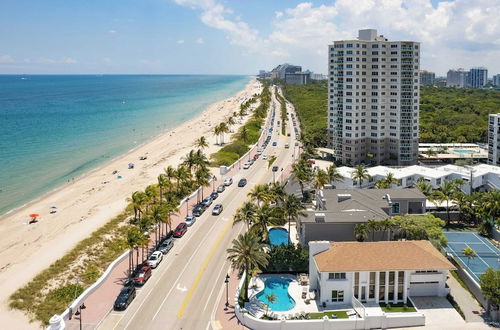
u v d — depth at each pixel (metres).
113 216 120.31
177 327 65.69
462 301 73.19
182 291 76.25
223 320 67.50
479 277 77.56
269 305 71.75
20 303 75.62
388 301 72.50
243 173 165.00
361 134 175.12
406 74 168.12
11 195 146.12
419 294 74.19
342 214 92.31
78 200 138.62
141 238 81.81
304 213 91.12
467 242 98.50
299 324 64.75
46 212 128.38
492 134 163.38
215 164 178.50
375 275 71.88
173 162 187.00
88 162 193.00
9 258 96.12
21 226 117.25
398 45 166.50
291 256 82.31
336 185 136.12
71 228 113.06
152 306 71.44
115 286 78.44
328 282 71.31
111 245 100.25
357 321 65.38
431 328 65.62
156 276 81.81
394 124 172.75
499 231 99.50
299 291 76.06
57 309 72.88
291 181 134.50
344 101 174.38
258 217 87.62
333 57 182.50
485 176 133.75
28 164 187.25
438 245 86.44
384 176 134.88
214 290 76.50
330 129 191.12
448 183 114.62
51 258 94.19
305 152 183.00
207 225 108.69
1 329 68.19
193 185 140.50
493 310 67.81
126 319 67.62
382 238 89.50
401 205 106.94
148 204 117.06
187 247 95.19
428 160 177.38
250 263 74.81
